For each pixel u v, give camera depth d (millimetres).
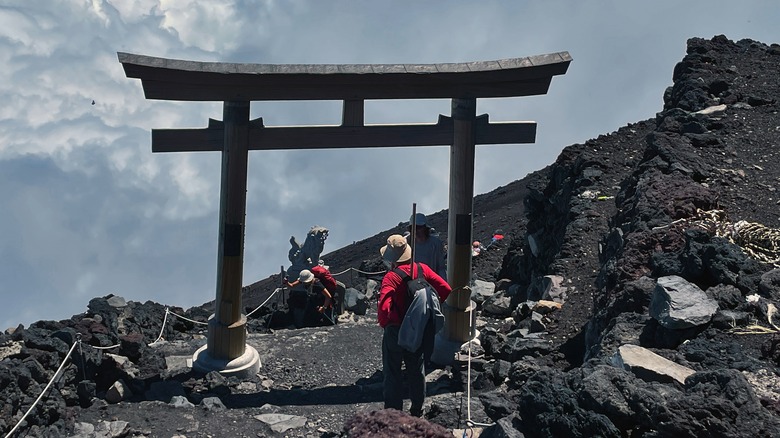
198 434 8492
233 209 9984
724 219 9461
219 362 10188
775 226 9641
